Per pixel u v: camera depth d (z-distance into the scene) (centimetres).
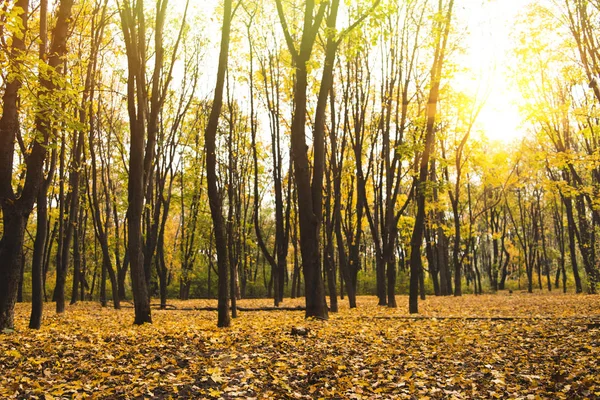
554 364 752
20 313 1958
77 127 975
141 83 1389
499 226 5550
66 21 1120
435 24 1781
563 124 2780
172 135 2594
